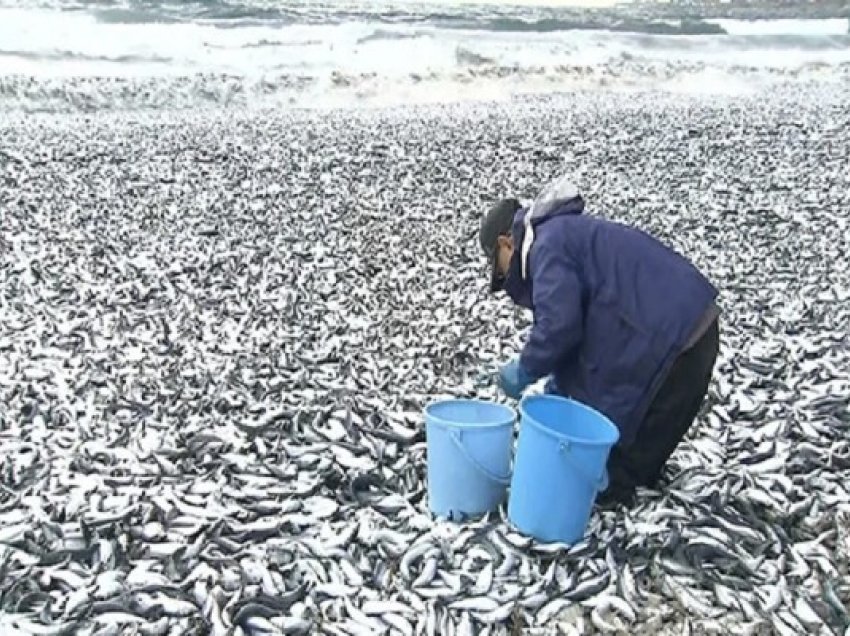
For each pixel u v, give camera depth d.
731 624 3.60
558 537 3.99
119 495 4.43
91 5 30.80
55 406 5.70
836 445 5.16
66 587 3.68
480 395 5.96
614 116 22.00
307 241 10.95
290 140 17.95
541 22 39.66
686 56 35.81
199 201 12.91
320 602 3.64
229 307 8.25
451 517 4.23
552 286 3.87
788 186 14.38
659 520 4.19
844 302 8.55
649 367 3.93
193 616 3.49
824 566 3.99
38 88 22.11
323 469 4.71
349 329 7.63
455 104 24.64
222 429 5.28
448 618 3.54
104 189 13.40
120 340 7.21
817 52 39.09
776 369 6.55
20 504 4.34
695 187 14.32
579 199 4.05
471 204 13.16
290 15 34.16
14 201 12.38
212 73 25.78
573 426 4.08
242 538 4.09
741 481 4.66
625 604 3.67
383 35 32.47
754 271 9.70
